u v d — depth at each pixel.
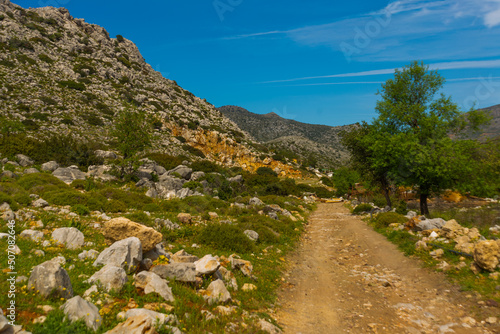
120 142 36.31
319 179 115.31
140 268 6.68
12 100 59.78
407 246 12.86
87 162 39.09
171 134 86.38
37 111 59.38
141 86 108.75
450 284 8.30
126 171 35.53
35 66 80.88
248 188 52.97
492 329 5.79
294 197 58.19
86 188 24.22
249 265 8.73
